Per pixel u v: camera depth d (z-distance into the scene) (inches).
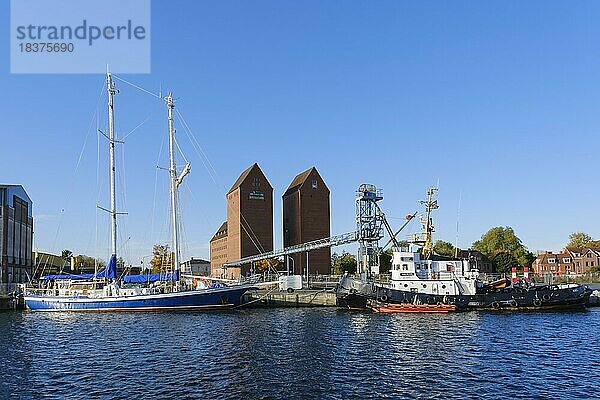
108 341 1588.3
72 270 4082.2
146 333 1753.2
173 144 2859.3
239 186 5743.1
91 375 1142.3
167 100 2864.2
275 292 2913.4
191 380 1090.1
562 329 1802.4
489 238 5959.6
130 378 1112.2
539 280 4003.4
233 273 5797.2
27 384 1073.5
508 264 5300.2
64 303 2551.7
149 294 2508.6
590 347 1444.4
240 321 2097.7
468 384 1050.7
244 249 5654.5
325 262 5748.0
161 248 4530.0
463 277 2524.6
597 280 4008.4
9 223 3417.8
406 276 2518.5
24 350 1449.3
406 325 1931.6
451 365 1220.5
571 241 6993.1
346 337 1644.9
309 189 5812.0
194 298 2529.5
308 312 2495.1
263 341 1569.9
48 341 1601.9
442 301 2427.4
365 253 3031.5
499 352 1375.5
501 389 1012.5
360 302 2571.4
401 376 1117.7
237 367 1206.3
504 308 2436.0
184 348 1454.2
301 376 1119.6
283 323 2023.9
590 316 2229.3
